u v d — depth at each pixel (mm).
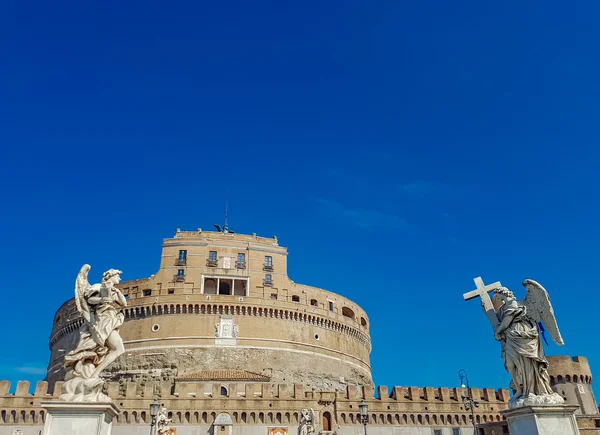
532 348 13688
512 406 13703
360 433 72500
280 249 101812
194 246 96688
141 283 93500
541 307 14133
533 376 13617
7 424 62812
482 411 78250
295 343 94312
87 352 12922
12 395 64312
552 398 13141
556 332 13695
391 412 74750
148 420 66188
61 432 11875
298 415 70938
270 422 69812
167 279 93438
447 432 75562
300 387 73438
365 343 111812
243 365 88062
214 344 88562
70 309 96562
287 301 96875
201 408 68688
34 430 63312
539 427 12844
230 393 71438
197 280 93688
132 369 86500
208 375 79812
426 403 76875
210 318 90688
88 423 12000
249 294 95312
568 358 89062
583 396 86875
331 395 74250
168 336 88500
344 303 107875
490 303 15250
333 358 98688
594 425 68875
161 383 81750
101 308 13422
